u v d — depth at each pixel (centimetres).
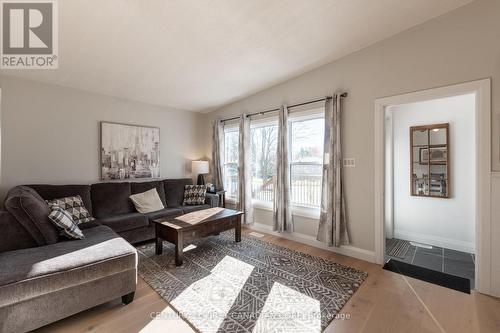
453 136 337
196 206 422
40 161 328
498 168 215
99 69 310
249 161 438
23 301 157
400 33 269
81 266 179
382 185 284
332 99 319
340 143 314
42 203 251
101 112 385
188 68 326
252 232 415
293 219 375
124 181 406
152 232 353
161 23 231
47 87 334
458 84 233
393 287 232
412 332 171
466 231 328
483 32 221
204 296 215
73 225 242
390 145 377
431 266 280
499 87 214
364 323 181
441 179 346
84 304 180
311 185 368
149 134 442
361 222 302
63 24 223
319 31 260
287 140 375
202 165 482
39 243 223
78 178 360
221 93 423
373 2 220
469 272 264
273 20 238
